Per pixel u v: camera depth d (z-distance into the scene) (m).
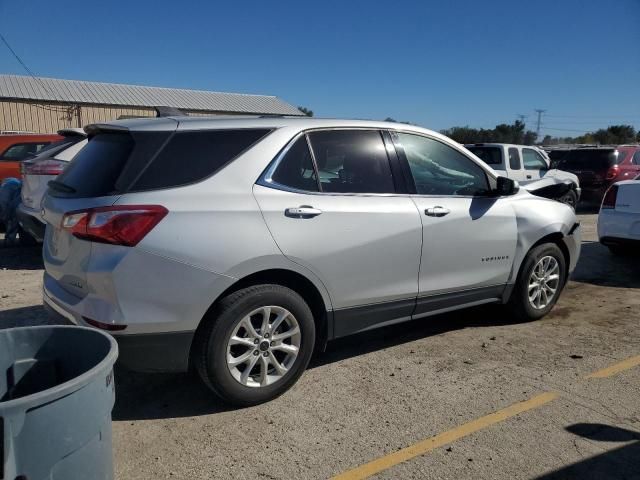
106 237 3.18
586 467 3.01
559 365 4.35
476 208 4.70
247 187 3.56
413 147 4.49
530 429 3.39
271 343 3.63
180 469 2.98
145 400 3.77
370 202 4.05
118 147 3.51
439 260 4.43
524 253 5.07
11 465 1.79
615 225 7.63
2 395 2.39
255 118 3.88
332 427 3.40
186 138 3.50
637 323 5.39
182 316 3.30
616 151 14.89
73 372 2.46
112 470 2.22
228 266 3.38
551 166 13.87
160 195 3.30
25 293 6.17
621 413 3.60
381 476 2.92
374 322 4.19
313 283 3.78
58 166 7.21
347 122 4.16
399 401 3.73
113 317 3.19
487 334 5.05
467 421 3.48
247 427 3.40
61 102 29.77
